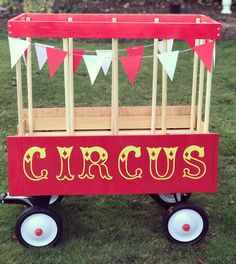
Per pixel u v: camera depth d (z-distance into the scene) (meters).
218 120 4.28
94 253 2.52
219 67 5.77
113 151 2.45
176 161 2.47
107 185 2.48
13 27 2.32
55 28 2.34
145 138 2.44
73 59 2.53
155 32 2.37
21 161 2.43
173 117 2.93
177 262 2.46
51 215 2.54
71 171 2.46
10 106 4.54
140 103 4.66
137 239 2.64
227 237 2.67
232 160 3.58
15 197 2.62
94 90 4.94
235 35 6.79
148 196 3.09
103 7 7.62
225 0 7.54
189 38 2.38
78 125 2.91
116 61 2.42
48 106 4.54
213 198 3.07
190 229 2.58
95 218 2.85
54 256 2.49
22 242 2.56
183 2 7.97
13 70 5.36
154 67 2.54
